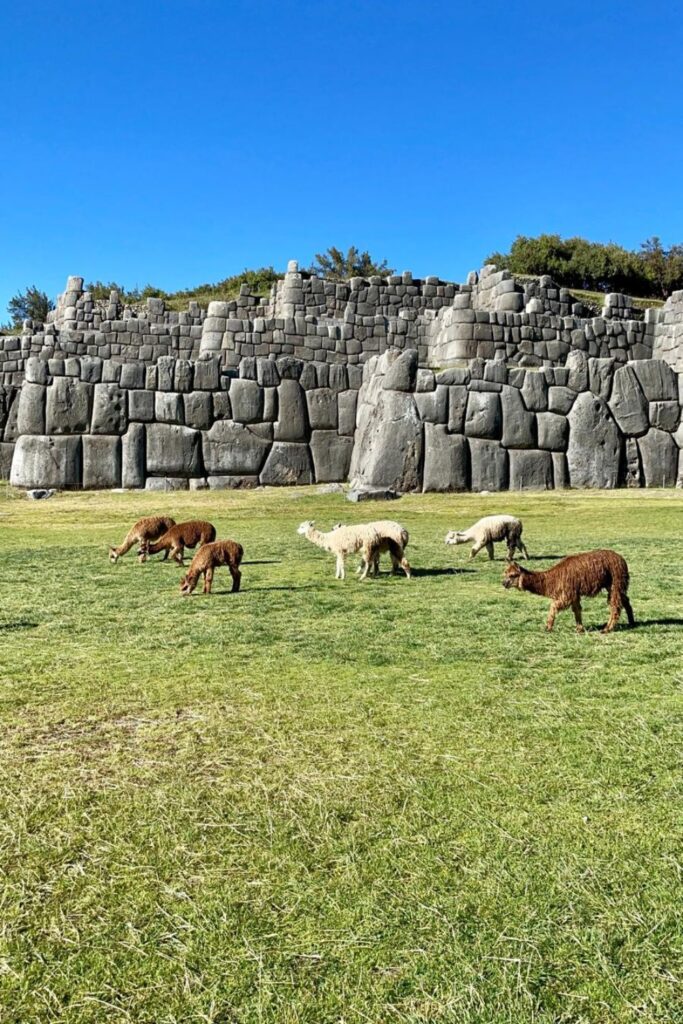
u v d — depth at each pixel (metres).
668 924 3.27
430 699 6.12
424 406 29.77
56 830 4.13
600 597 10.38
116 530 20.62
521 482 30.22
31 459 29.44
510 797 4.39
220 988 3.00
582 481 30.75
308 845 3.94
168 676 6.91
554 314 35.03
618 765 4.77
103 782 4.71
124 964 3.13
